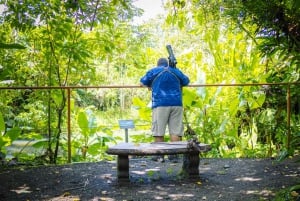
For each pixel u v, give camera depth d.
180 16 5.57
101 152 6.27
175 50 9.69
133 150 4.09
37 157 5.80
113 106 14.75
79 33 5.85
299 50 3.78
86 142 6.29
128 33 7.48
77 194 3.89
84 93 6.87
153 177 4.51
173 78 5.16
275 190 3.94
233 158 5.59
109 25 5.49
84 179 4.44
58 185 4.21
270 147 6.02
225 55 7.66
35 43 6.03
